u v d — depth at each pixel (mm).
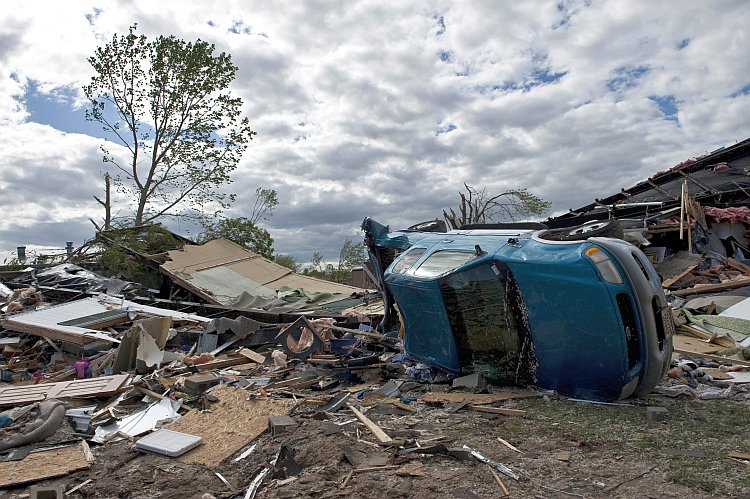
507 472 3973
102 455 4812
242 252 17891
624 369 5492
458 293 6355
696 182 19562
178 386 6930
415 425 5172
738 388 6184
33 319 10469
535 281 5773
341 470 4105
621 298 5473
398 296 7211
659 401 5750
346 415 5590
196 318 11531
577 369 5723
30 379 8781
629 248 5812
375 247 9602
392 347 8695
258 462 4426
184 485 4070
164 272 15164
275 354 8539
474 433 4859
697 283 12656
